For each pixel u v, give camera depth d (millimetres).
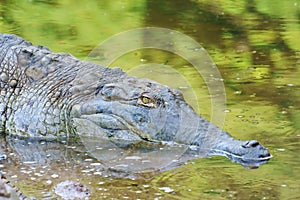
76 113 14250
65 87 14656
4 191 10312
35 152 13289
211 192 10812
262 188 10922
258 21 26125
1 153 13172
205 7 28844
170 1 30016
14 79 15070
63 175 11828
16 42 16000
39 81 14938
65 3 29141
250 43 22391
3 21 25406
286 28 24734
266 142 13078
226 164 12180
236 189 10922
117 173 11898
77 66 15156
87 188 11039
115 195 10766
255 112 14859
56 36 23125
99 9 28094
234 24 25562
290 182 11172
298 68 19016
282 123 14133
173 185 11203
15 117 14703
